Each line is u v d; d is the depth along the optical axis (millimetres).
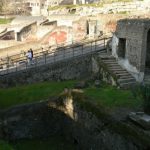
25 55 29609
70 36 34938
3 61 29500
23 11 60281
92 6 39281
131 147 14445
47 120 19281
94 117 16891
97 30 33969
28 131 19031
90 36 33094
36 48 33906
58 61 25422
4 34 42469
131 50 22531
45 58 25984
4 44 38188
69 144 18578
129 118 16125
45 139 19109
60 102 19266
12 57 30391
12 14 58750
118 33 23906
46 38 35281
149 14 34000
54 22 40969
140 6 35656
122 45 23891
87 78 24719
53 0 56562
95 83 22750
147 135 14312
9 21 48812
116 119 15922
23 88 23359
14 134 18781
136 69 22078
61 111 19297
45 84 24078
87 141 17469
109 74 22734
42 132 19234
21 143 18594
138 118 15766
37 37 39750
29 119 18984
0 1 61281
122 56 23844
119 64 23781
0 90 23297
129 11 36156
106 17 34188
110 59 24484
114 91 20609
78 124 18188
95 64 24828
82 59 25500
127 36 22891
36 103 19188
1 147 13172
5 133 18547
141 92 17438
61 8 45188
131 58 22531
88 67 25625
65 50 28672
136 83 21609
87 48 27750
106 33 32750
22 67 25531
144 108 16719
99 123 16516
